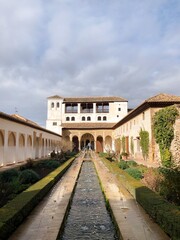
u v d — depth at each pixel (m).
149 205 7.98
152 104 23.80
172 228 5.85
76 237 7.17
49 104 62.00
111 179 16.17
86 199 11.91
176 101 23.34
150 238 6.14
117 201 10.07
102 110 62.47
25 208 7.75
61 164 24.95
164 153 20.41
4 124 22.17
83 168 26.91
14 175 13.66
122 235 6.37
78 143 62.19
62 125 60.56
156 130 21.58
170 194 8.62
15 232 6.58
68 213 9.48
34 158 33.97
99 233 7.48
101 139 62.31
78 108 62.41
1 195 9.70
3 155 22.30
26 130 29.42
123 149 41.72
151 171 14.38
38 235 6.39
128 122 36.84
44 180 13.03
